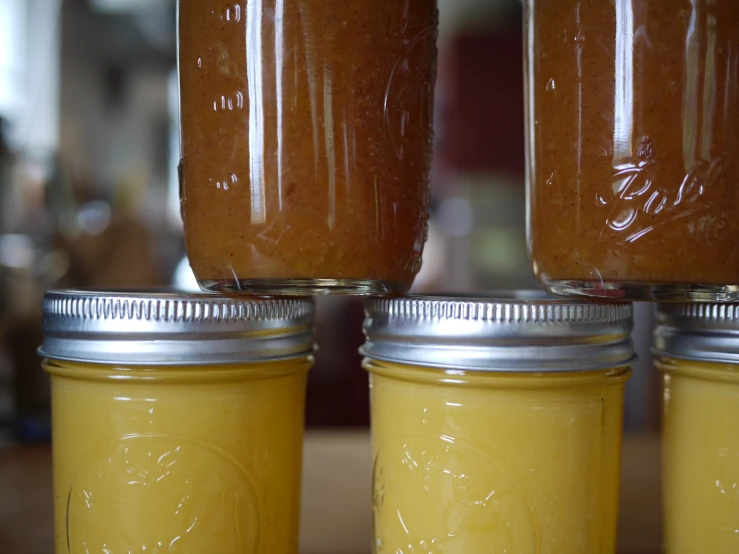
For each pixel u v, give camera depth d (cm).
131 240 77
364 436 42
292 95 24
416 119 26
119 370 23
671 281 24
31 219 76
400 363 23
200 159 25
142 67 122
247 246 24
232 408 24
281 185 24
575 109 24
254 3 24
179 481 23
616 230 24
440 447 23
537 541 22
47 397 59
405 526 23
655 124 23
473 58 109
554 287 25
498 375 22
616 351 23
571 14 24
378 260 25
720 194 23
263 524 24
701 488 24
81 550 24
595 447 23
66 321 24
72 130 108
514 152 109
